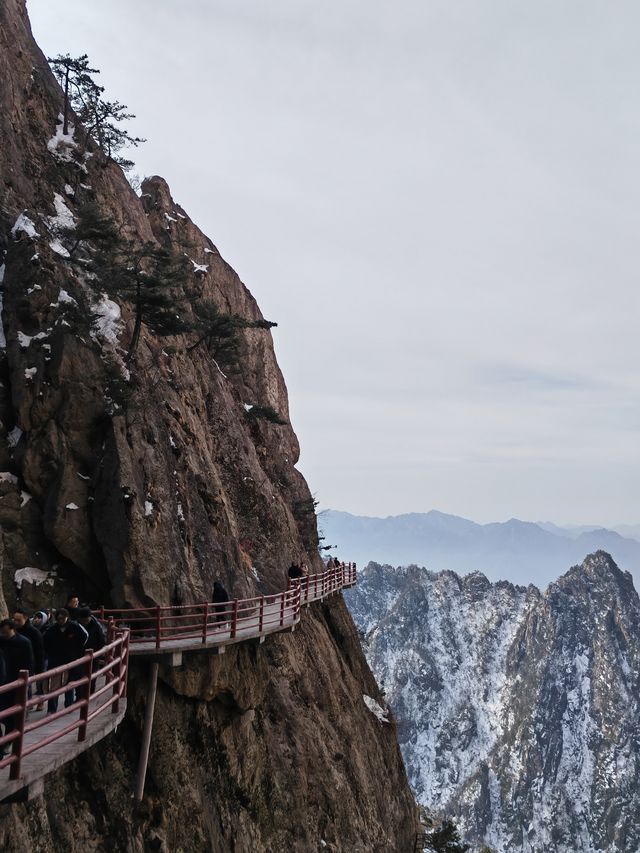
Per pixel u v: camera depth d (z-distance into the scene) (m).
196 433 37.69
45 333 29.23
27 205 34.88
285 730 39.12
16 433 28.16
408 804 56.72
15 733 12.79
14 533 26.81
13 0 42.47
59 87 44.81
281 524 53.09
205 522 34.44
